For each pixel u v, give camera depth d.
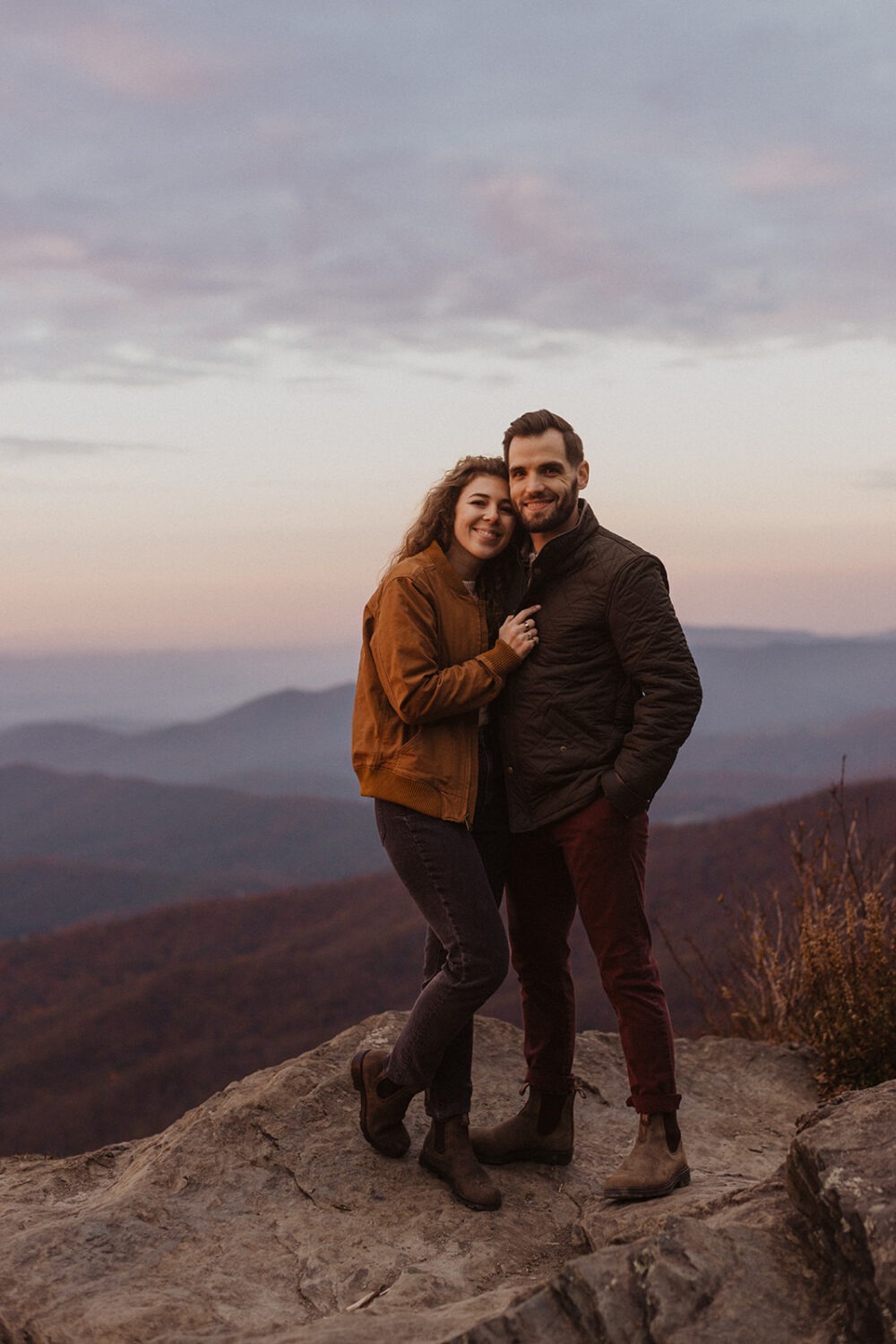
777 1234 1.76
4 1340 2.04
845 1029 3.54
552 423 2.34
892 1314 1.47
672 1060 2.42
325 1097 2.85
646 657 2.26
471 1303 1.90
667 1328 1.56
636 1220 2.20
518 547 2.54
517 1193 2.54
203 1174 2.56
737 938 4.50
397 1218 2.39
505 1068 3.29
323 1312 2.04
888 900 4.03
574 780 2.36
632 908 2.38
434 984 2.43
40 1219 2.52
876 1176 1.67
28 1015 96.94
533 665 2.38
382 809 2.47
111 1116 70.44
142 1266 2.19
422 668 2.31
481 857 2.51
